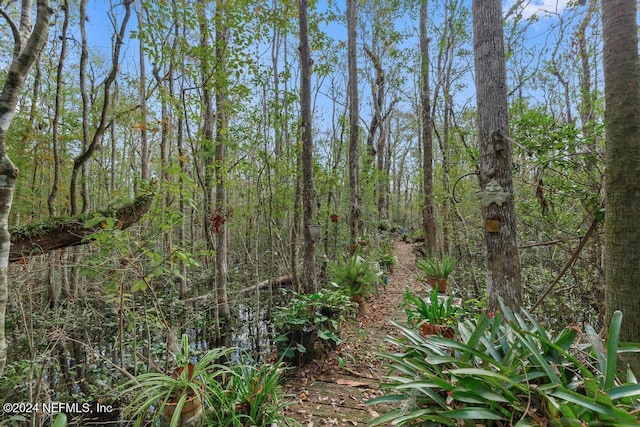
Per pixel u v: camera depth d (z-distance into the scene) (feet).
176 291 21.57
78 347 13.42
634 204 5.17
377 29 28.12
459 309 9.98
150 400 5.67
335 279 15.71
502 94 8.41
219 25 12.89
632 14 5.30
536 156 9.02
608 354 4.21
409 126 46.57
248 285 23.12
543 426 3.82
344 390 9.13
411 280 22.89
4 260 5.49
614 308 5.34
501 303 5.91
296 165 19.75
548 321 11.66
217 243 17.44
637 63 5.27
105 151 28.99
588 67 17.51
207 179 15.79
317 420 7.83
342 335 12.84
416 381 4.80
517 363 4.63
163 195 9.11
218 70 13.30
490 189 8.29
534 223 12.46
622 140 5.29
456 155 21.38
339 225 29.43
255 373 7.34
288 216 21.77
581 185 8.57
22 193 19.31
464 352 5.12
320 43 19.47
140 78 20.57
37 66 18.48
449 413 4.11
